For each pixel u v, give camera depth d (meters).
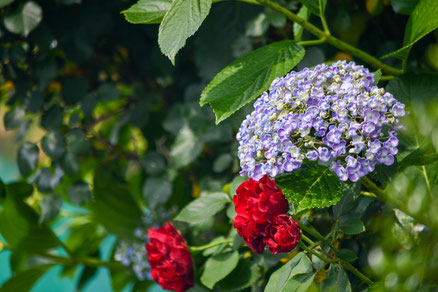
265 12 0.90
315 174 0.65
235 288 0.81
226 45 0.93
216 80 0.71
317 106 0.64
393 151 0.63
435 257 0.70
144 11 0.72
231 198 0.81
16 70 0.97
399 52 0.74
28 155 0.96
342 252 0.69
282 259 0.81
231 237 0.82
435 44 0.84
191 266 0.82
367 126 0.63
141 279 1.00
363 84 0.65
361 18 0.89
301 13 0.80
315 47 0.87
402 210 0.71
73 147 0.96
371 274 0.74
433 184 0.72
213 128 0.96
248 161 0.66
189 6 0.67
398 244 0.73
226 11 0.92
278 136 0.64
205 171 1.02
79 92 0.99
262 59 0.72
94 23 0.96
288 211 0.68
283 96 0.66
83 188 0.98
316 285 0.74
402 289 0.70
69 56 0.96
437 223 0.71
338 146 0.63
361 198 0.73
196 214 0.81
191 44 0.99
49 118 0.97
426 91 0.73
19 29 0.90
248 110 0.89
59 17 0.94
